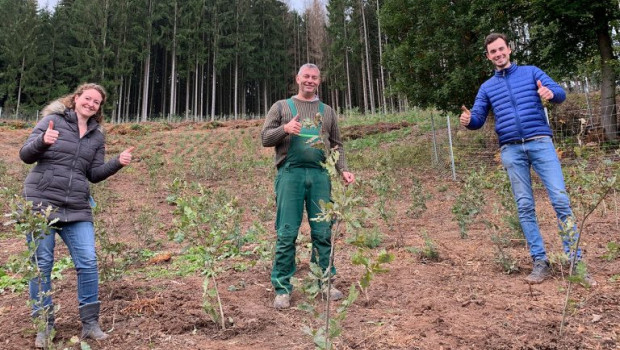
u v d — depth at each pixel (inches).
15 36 1304.1
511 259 134.4
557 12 391.2
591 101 502.9
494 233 154.3
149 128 855.1
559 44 435.8
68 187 95.6
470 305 103.3
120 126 826.2
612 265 126.6
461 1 438.0
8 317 110.0
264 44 1676.9
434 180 382.9
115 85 1266.0
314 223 114.9
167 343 88.9
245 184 433.7
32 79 1309.1
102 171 104.1
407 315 99.0
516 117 127.0
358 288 121.4
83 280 94.4
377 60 1587.1
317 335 66.4
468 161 430.6
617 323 87.0
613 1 384.8
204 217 105.0
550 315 94.0
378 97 1561.3
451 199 293.6
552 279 118.8
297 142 113.2
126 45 1359.5
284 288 109.7
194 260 167.2
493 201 252.7
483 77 426.9
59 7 1508.4
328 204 70.0
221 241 104.7
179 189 122.9
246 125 885.8
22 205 85.4
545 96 118.4
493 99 134.2
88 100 101.5
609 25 417.4
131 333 94.7
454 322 93.2
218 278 141.3
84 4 1347.2
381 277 130.9
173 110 1403.8
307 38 1745.8
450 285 120.0
